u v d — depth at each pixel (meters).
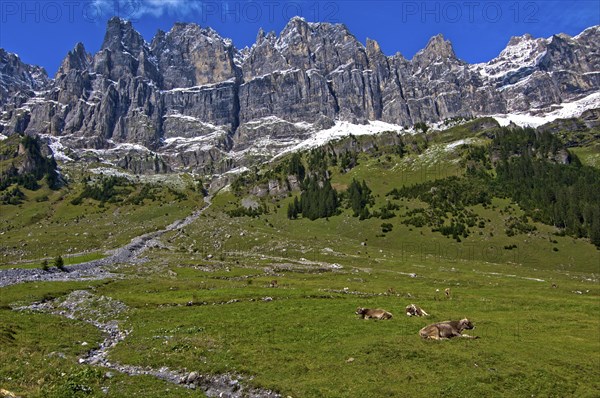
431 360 29.83
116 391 26.42
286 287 77.75
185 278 95.88
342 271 118.00
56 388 25.03
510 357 30.25
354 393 25.44
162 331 42.16
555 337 36.78
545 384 26.16
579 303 58.44
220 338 37.78
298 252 163.75
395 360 30.03
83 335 42.31
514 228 197.25
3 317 46.62
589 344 34.47
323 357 31.55
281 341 36.25
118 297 64.00
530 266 162.50
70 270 101.94
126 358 34.16
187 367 31.22
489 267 142.38
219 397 27.14
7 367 28.91
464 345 33.06
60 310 58.03
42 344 37.19
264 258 149.38
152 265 121.50
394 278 105.50
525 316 46.69
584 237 184.12
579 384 26.48
